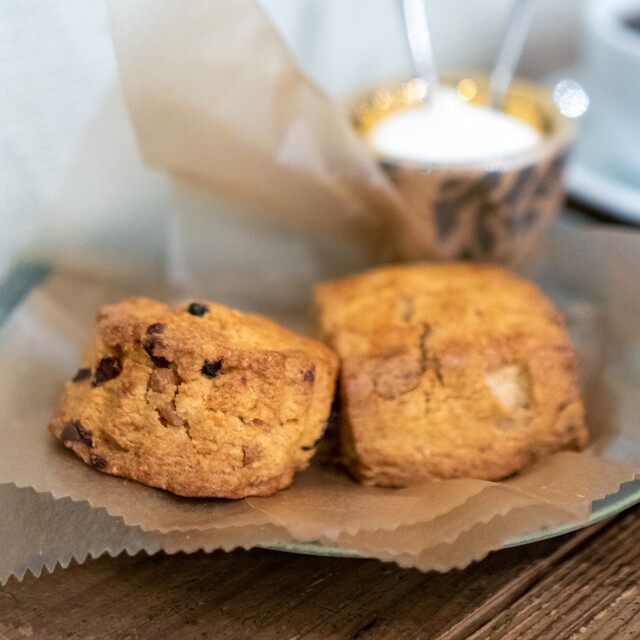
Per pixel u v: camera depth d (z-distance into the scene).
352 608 0.33
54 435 0.35
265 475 0.35
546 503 0.34
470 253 0.43
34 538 0.33
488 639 0.33
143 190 0.41
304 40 0.45
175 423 0.34
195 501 0.34
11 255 0.41
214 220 0.43
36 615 0.33
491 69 0.54
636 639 0.33
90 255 0.42
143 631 0.33
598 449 0.36
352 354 0.37
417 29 0.44
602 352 0.40
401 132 0.43
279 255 0.44
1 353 0.38
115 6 0.36
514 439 0.36
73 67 0.39
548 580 0.34
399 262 0.44
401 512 0.34
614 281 0.41
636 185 0.48
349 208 0.42
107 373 0.35
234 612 0.33
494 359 0.37
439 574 0.34
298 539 0.33
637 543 0.35
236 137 0.39
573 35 0.57
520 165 0.41
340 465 0.37
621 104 0.46
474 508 0.34
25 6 0.38
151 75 0.38
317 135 0.40
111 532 0.33
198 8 0.37
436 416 0.36
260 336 0.36
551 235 0.43
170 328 0.35
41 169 0.40
